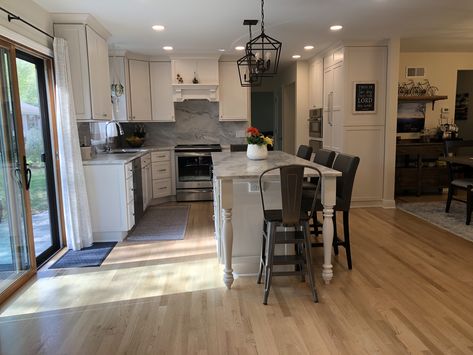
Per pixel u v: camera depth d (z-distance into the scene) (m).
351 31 4.78
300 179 2.66
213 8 3.69
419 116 6.75
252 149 3.87
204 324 2.50
